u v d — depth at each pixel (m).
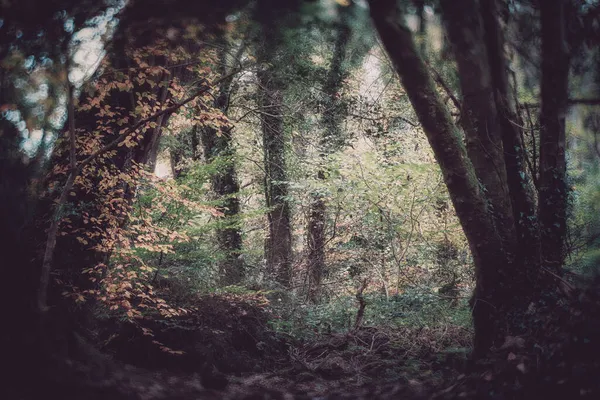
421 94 5.84
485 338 6.30
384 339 8.93
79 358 4.62
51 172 6.16
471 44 5.89
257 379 7.14
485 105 6.37
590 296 4.51
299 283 12.88
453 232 10.87
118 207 6.92
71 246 6.47
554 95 5.78
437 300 9.22
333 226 12.68
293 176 13.62
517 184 6.26
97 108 6.66
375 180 10.71
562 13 5.48
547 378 4.07
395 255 11.13
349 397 5.90
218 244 11.57
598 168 6.63
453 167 6.05
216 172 9.62
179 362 7.09
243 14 5.18
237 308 8.80
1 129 4.27
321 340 9.34
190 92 7.60
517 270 6.14
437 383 6.18
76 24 4.88
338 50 8.41
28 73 4.60
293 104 12.20
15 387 3.78
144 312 7.20
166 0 5.09
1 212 4.06
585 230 6.34
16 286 4.07
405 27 5.52
